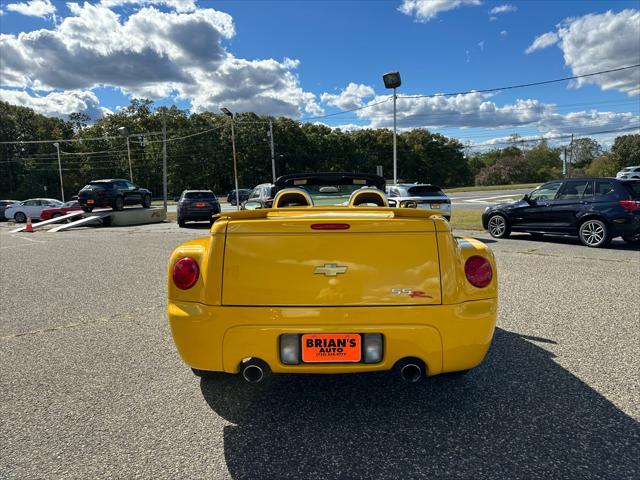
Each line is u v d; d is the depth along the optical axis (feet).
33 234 54.95
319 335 7.67
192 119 260.62
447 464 6.93
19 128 268.00
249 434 7.98
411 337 7.71
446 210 40.16
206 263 7.98
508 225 35.09
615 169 241.35
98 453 7.43
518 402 8.91
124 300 18.25
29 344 13.00
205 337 7.82
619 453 7.09
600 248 29.48
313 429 8.13
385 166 290.97
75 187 259.39
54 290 20.45
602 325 13.44
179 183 250.98
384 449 7.41
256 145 251.60
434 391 9.54
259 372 7.86
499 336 12.66
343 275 7.64
